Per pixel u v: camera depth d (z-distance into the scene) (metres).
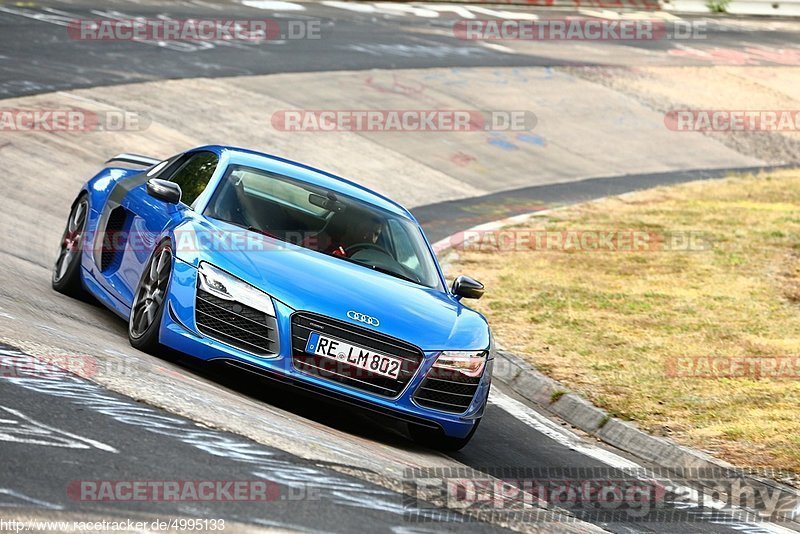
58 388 19.12
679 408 32.16
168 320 23.39
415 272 27.23
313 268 24.48
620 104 103.12
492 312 42.50
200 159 29.48
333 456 19.45
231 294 22.97
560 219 64.06
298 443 19.67
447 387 23.92
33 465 15.18
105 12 91.75
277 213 26.64
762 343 41.06
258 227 25.92
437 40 113.69
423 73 96.75
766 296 48.81
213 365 23.11
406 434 26.17
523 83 102.31
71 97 63.41
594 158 86.88
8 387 18.52
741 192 76.25
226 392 22.91
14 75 64.56
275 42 95.75
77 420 17.55
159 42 84.88
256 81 80.75
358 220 27.64
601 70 113.81
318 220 26.98
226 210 26.17
